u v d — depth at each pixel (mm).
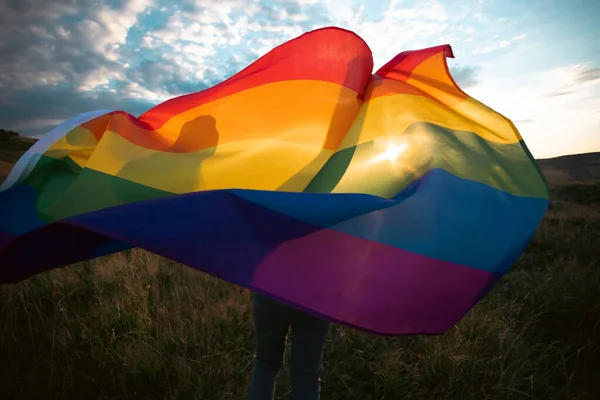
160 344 2852
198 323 3207
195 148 1979
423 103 1788
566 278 4102
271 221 1262
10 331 3004
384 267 1181
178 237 1204
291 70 2057
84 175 1782
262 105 2033
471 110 1850
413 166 1545
